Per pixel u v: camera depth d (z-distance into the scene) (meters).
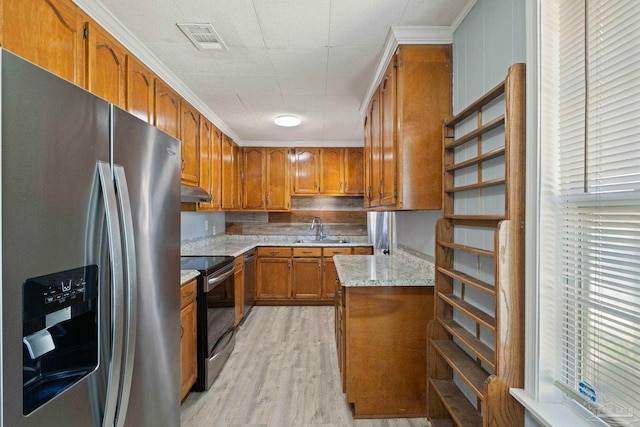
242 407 2.17
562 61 1.07
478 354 1.32
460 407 1.58
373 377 2.06
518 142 1.14
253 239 5.09
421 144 1.93
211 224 4.49
